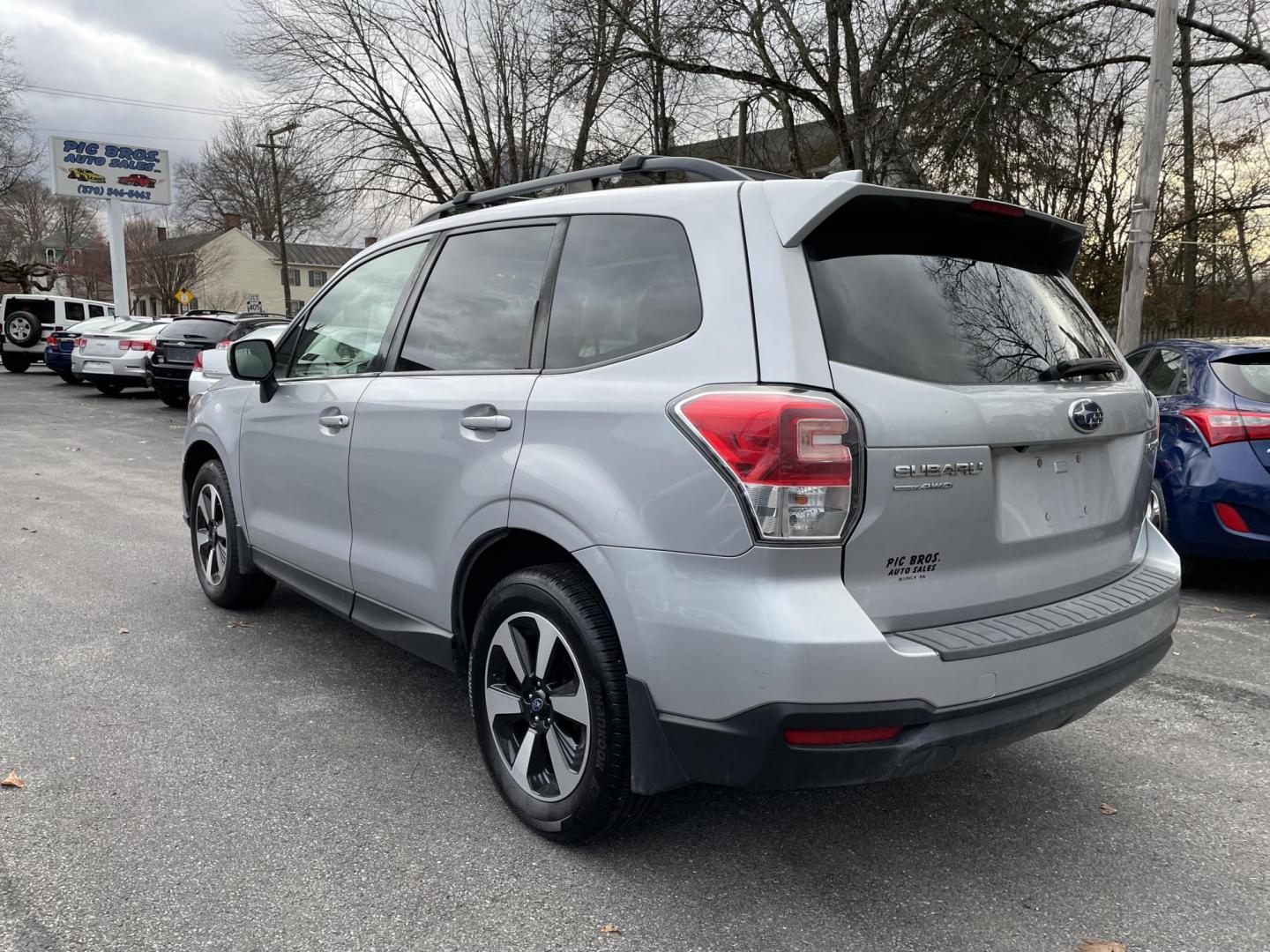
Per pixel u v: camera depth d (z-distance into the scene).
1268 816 2.98
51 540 6.50
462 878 2.53
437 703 3.76
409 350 3.34
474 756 3.28
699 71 17.25
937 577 2.27
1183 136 18.12
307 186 24.38
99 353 18.33
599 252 2.72
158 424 14.48
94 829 2.73
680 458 2.23
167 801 2.90
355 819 2.83
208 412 4.73
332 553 3.63
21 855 2.58
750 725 2.12
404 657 4.28
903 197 2.36
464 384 2.97
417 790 3.02
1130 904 2.48
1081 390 2.64
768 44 17.22
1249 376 5.32
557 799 2.65
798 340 2.17
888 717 2.08
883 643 2.07
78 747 3.27
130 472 9.78
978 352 2.45
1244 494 5.08
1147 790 3.15
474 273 3.17
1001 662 2.23
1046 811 2.99
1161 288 21.05
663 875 2.56
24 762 3.14
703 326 2.33
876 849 2.74
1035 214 2.66
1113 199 17.62
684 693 2.24
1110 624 2.50
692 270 2.42
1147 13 14.97
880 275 2.38
